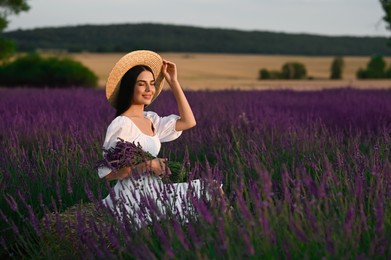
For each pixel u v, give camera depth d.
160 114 12.50
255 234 3.41
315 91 23.09
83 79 41.19
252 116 10.61
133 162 4.71
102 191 6.12
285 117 10.55
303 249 3.41
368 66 81.31
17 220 5.40
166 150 8.25
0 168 6.20
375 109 12.18
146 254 3.54
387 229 3.66
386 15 28.17
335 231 3.50
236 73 86.19
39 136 9.11
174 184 4.95
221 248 3.26
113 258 3.85
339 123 10.48
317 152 7.05
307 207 3.59
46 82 40.78
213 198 3.94
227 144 7.79
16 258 4.91
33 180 5.98
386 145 6.34
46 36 193.25
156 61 5.22
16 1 35.31
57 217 4.41
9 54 40.31
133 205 4.61
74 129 9.20
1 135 9.23
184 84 48.53
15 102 14.93
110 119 10.81
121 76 5.05
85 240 4.24
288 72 80.25
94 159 7.07
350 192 4.29
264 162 6.51
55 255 4.49
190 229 3.55
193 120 5.36
